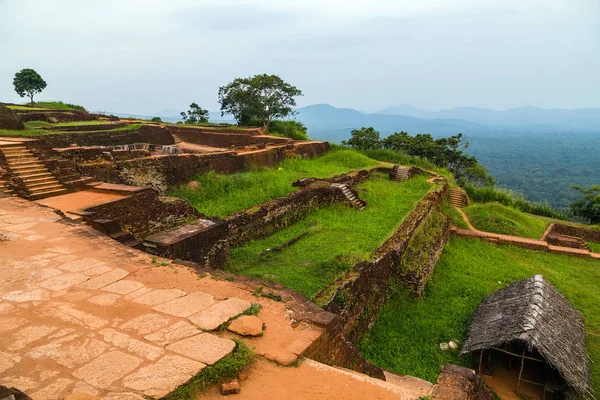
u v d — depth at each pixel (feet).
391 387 14.43
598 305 46.91
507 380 34.55
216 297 19.48
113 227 32.58
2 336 15.43
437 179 98.07
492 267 55.62
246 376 14.11
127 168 52.85
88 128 86.89
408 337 37.81
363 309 36.81
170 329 16.28
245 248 47.96
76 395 11.66
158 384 12.91
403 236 49.62
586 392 29.99
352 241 50.14
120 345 15.03
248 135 101.14
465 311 43.06
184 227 40.75
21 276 20.81
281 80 128.36
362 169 92.27
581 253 62.95
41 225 28.76
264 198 58.95
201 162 64.85
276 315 18.44
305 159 95.40
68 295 19.01
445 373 15.81
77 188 41.04
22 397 11.32
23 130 69.67
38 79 116.88
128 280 20.90
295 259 44.45
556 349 31.83
